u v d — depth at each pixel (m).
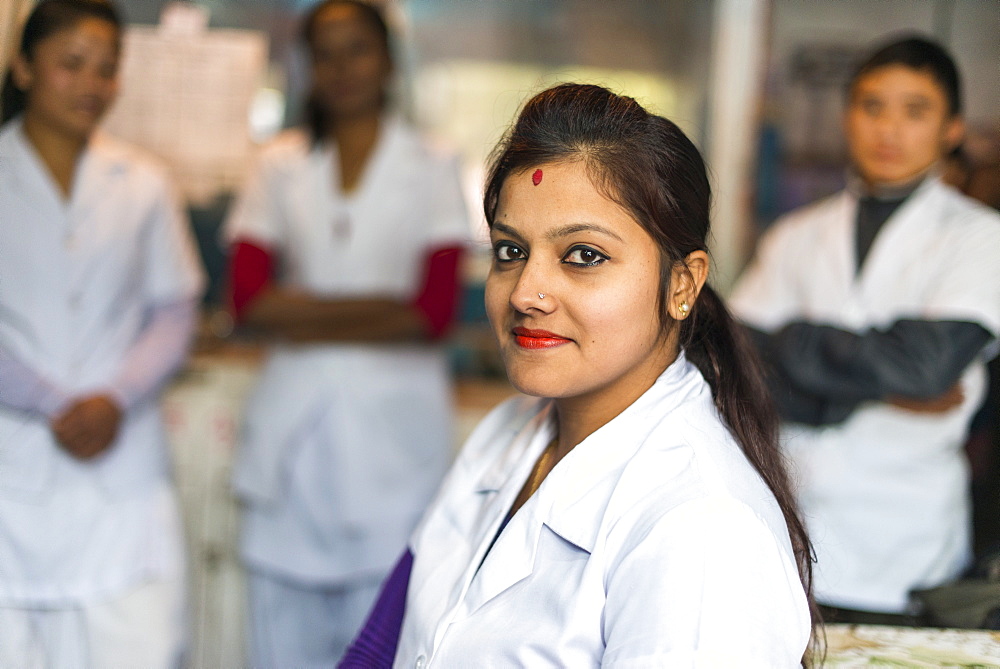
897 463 1.93
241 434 2.45
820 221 2.20
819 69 2.99
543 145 0.96
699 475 0.90
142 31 2.81
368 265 2.41
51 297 1.81
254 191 2.50
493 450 1.22
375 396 2.33
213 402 2.68
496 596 0.97
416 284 2.45
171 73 2.84
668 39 3.55
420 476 2.41
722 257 3.06
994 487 1.93
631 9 3.57
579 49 3.67
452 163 2.46
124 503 1.89
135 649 1.85
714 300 1.10
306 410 2.32
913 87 1.98
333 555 2.34
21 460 1.77
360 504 2.32
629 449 0.98
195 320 2.17
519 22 3.68
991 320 1.85
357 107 2.39
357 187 2.42
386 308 2.34
